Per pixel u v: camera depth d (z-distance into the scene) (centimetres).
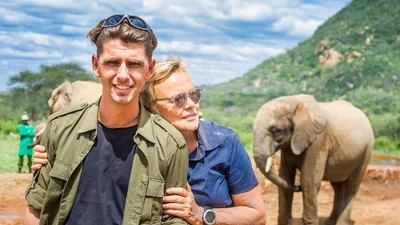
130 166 298
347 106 1201
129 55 288
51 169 306
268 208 1363
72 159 299
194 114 360
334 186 1209
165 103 357
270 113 1085
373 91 8181
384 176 1764
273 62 13050
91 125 299
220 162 353
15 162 1964
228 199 358
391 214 1243
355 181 1177
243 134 3856
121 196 297
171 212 304
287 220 1111
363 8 13438
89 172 299
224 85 11806
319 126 1082
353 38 11850
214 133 362
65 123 304
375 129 5153
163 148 297
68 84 1589
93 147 300
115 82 290
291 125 1088
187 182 338
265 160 1080
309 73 11394
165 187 303
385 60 9950
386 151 3906
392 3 12562
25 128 1741
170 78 359
